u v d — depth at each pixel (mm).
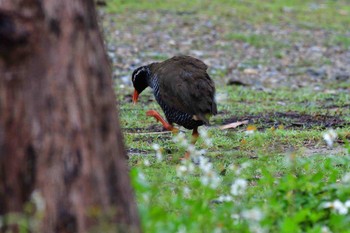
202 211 9203
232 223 8883
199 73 14406
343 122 18953
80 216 7234
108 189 7379
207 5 38656
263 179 11125
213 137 16250
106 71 7645
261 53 31109
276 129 17500
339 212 9508
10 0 7266
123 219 7477
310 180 10562
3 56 7285
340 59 31203
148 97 22656
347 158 12602
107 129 7461
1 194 7305
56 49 7344
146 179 12195
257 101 22734
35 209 7223
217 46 31625
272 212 9430
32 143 7266
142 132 17594
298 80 27234
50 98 7301
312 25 36938
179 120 14586
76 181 7246
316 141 16250
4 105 7301
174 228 8727
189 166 10891
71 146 7266
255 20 36688
